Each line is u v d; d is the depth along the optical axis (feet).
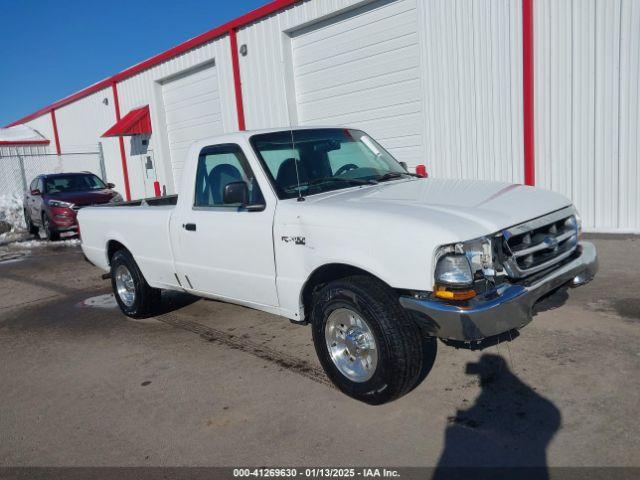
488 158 30.76
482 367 14.03
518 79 28.84
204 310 21.77
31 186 51.39
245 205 14.61
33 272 33.71
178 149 56.18
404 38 33.47
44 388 15.57
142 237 19.36
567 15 26.86
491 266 11.41
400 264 11.49
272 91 41.98
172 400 13.99
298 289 13.88
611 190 27.09
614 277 20.40
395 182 15.84
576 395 12.25
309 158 15.94
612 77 26.18
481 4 29.50
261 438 11.79
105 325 21.16
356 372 12.83
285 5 38.99
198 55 48.70
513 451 10.48
